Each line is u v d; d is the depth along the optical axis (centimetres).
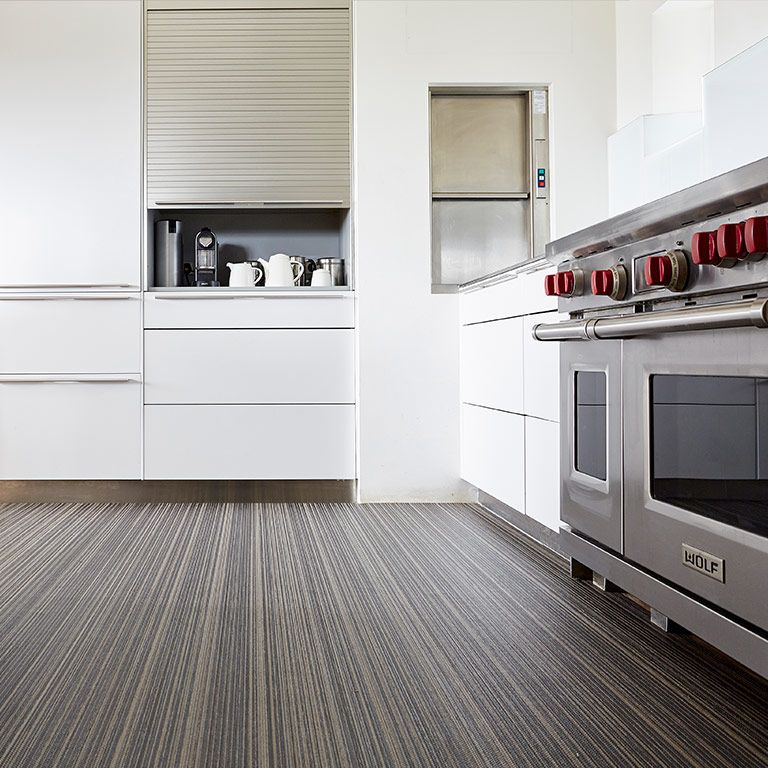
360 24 378
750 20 277
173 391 380
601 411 217
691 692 154
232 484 383
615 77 384
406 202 379
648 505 189
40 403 379
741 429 150
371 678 163
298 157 385
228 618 203
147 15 382
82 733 138
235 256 426
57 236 379
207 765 127
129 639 187
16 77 378
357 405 381
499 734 137
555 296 243
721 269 156
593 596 221
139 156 381
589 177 383
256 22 383
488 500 358
